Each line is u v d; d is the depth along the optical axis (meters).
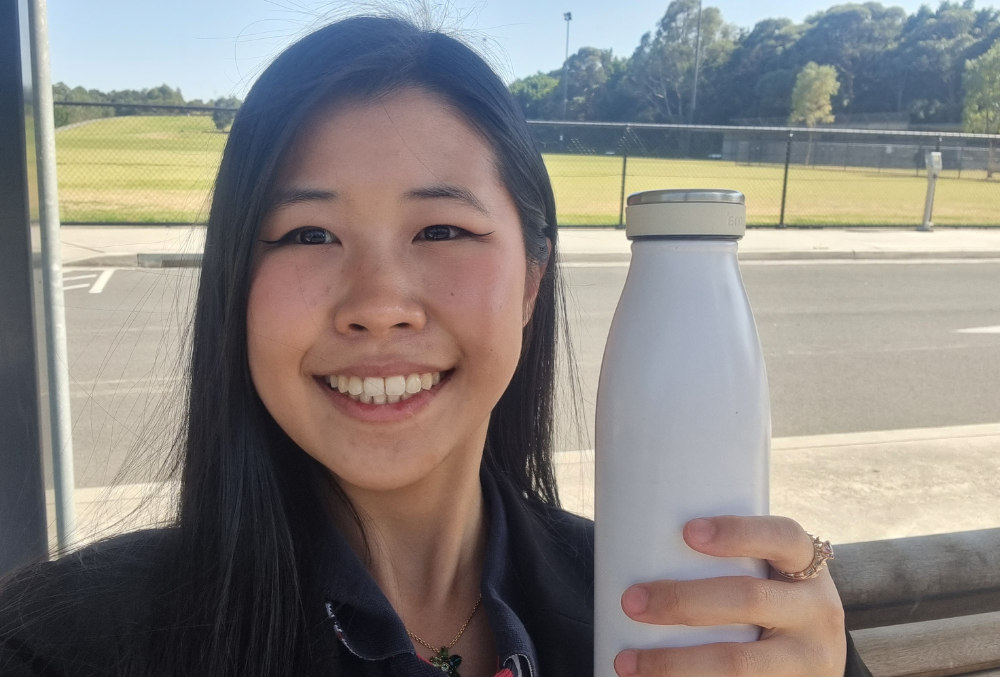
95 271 8.98
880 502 3.70
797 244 12.99
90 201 12.33
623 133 13.94
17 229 1.60
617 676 0.76
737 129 14.26
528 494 1.35
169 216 11.76
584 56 42.41
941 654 1.52
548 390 1.33
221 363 0.97
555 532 1.31
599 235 12.95
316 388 0.91
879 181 21.62
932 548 1.49
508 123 0.99
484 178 0.94
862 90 45.94
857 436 4.65
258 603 0.91
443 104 0.93
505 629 1.00
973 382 6.12
